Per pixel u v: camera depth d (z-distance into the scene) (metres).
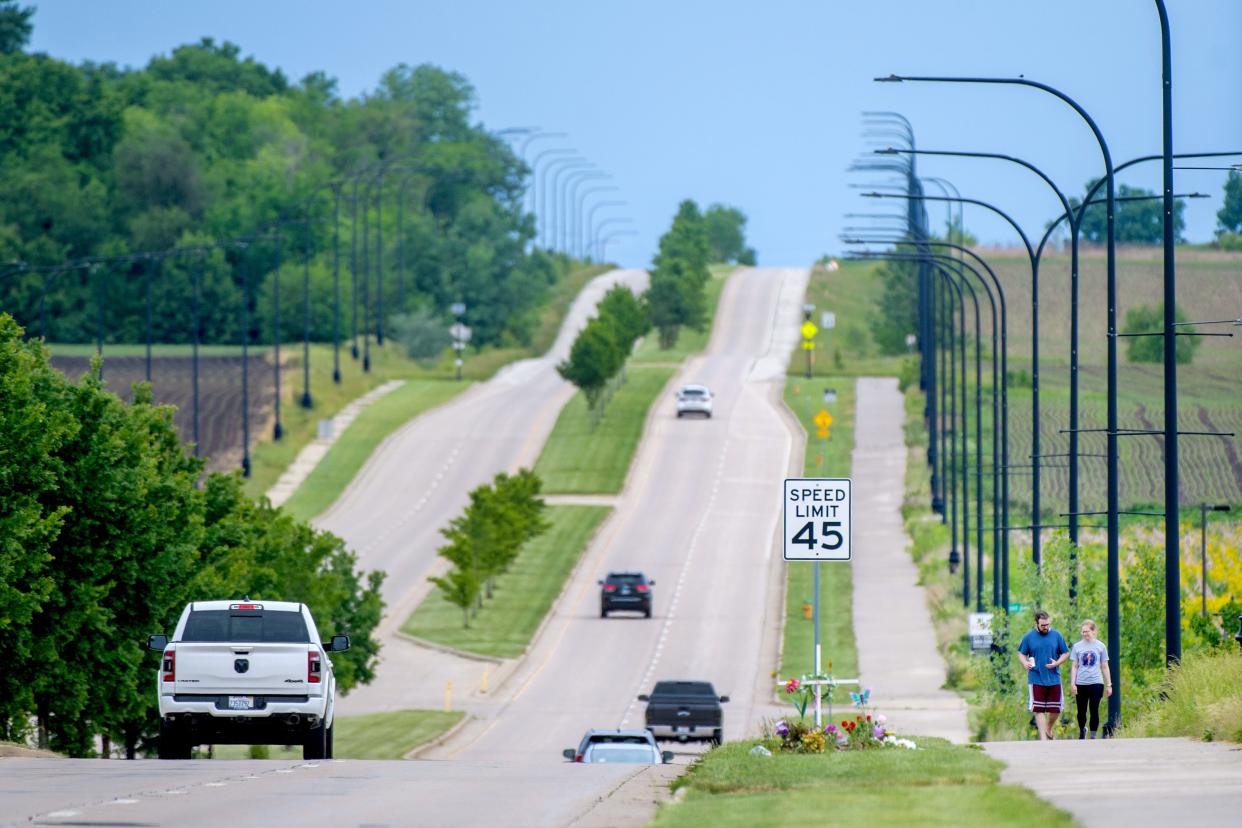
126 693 151.50
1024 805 59.06
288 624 106.00
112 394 159.25
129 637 153.25
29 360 145.75
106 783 75.44
